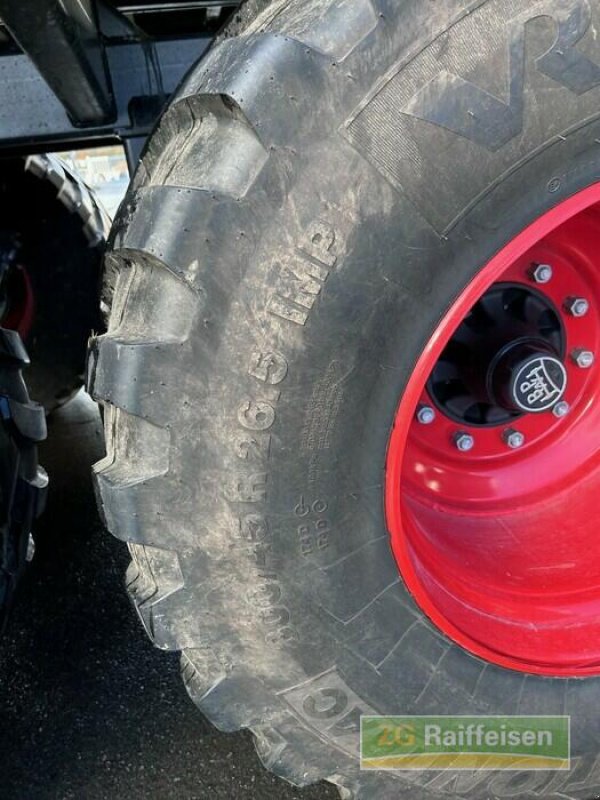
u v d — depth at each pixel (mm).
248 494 961
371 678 1101
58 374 2625
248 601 1021
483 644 1155
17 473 1504
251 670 1074
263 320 896
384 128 859
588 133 927
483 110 875
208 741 1551
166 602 1014
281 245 875
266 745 1169
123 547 2156
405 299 923
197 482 953
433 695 1138
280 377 917
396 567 1060
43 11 1082
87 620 1894
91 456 2631
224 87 860
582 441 1471
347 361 928
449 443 1405
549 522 1421
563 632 1231
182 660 1157
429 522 1355
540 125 900
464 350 1316
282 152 853
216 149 891
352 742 1152
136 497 951
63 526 2248
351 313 909
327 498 987
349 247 884
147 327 925
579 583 1293
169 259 882
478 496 1440
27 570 2062
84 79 1301
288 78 838
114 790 1454
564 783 1278
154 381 910
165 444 938
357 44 842
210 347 902
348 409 952
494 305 1291
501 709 1181
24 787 1463
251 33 930
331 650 1069
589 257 1325
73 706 1647
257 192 861
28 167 2383
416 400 979
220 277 883
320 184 864
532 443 1462
